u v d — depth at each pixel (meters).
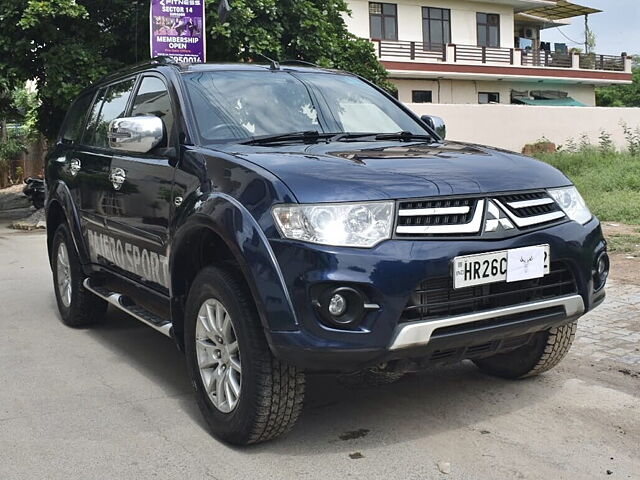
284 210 3.10
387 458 3.37
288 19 14.10
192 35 9.68
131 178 4.41
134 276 4.60
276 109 4.36
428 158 3.64
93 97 5.85
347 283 2.99
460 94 32.25
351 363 3.05
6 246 10.97
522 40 37.94
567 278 3.55
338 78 4.97
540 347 4.15
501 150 4.12
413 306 3.10
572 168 18.34
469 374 4.57
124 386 4.47
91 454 3.49
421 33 30.67
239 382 3.45
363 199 3.08
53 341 5.52
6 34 12.74
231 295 3.34
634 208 11.48
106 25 13.88
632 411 3.92
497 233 3.25
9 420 3.94
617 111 25.02
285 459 3.38
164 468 3.32
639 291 6.61
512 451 3.43
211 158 3.68
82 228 5.37
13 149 24.09
